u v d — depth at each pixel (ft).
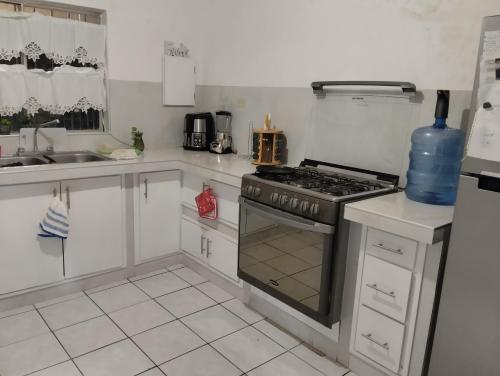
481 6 6.27
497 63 4.46
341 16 8.24
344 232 6.37
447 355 5.28
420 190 6.39
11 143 9.31
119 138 10.84
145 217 9.95
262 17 9.93
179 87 11.62
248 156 10.57
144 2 10.59
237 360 7.08
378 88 7.68
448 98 6.23
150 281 9.89
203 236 9.74
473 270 4.88
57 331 7.70
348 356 6.91
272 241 7.33
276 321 8.23
